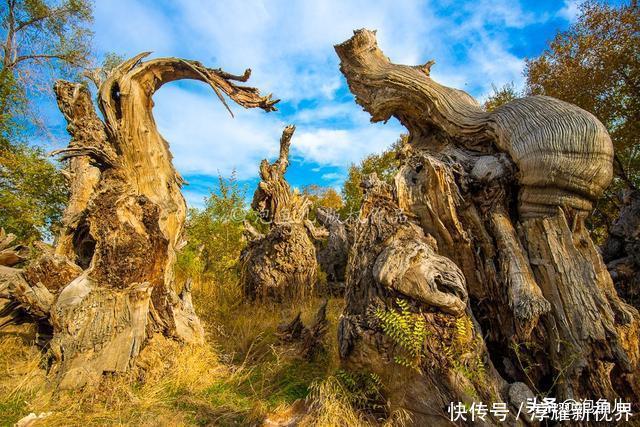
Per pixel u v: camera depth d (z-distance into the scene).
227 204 11.50
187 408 3.76
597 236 10.51
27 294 4.52
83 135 4.88
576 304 3.20
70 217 6.38
